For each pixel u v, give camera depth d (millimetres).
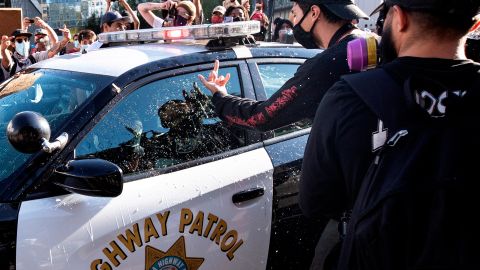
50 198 1955
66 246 1909
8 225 1866
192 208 2203
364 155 1263
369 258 1188
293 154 2570
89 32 6105
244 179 2369
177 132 2348
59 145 1980
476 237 1110
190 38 2656
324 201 1432
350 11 2096
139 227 2070
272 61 2775
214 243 2260
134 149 2213
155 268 2111
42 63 2830
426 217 1136
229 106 2129
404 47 1313
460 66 1248
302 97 1992
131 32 2887
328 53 1993
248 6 6367
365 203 1221
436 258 1106
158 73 2381
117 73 2322
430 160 1173
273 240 2461
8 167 2053
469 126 1186
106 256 1993
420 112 1210
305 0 2146
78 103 2236
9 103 2529
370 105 1250
